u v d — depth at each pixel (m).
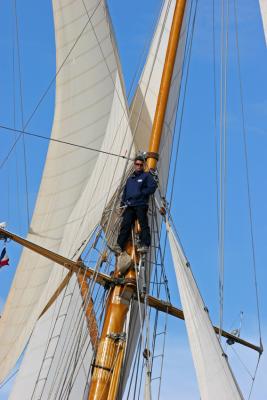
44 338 27.50
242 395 17.95
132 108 27.02
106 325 21.73
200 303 19.47
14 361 29.19
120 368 21.14
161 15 28.12
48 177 29.61
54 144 29.73
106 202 25.58
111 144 26.94
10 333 29.64
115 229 23.55
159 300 22.83
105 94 28.25
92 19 28.92
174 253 20.89
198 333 19.12
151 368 20.28
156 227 23.23
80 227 27.34
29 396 26.86
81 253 26.78
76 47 29.34
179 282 20.30
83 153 28.55
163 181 26.17
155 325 22.58
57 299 27.55
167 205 22.50
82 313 24.56
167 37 27.66
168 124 26.30
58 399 24.11
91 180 27.67
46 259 28.78
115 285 22.14
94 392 20.88
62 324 26.64
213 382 18.20
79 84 29.17
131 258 22.11
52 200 29.20
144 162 23.11
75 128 29.06
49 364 26.72
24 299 29.41
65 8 29.45
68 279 27.03
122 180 25.16
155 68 27.36
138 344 21.72
